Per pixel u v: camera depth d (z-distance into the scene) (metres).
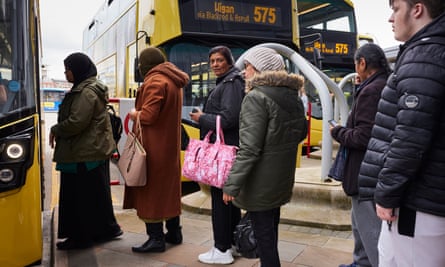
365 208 2.85
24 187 2.70
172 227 4.13
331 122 3.17
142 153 3.60
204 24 7.01
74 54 3.80
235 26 7.23
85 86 3.74
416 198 1.85
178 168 3.91
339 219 4.62
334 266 3.59
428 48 1.78
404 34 1.96
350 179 2.92
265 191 2.79
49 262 3.88
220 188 3.24
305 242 4.18
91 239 4.12
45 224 4.97
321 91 5.12
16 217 2.66
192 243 4.21
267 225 2.87
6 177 2.62
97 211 4.07
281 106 2.77
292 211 4.90
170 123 3.76
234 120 3.37
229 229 3.64
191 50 6.96
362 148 2.83
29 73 2.86
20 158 2.67
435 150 1.80
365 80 2.97
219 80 3.64
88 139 3.78
